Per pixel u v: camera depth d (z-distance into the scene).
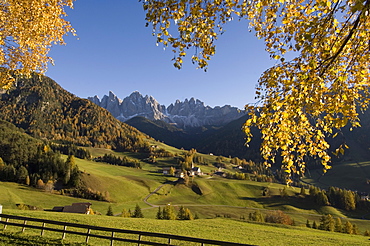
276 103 5.44
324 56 5.69
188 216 87.44
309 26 4.92
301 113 5.89
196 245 24.55
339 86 5.57
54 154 144.88
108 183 137.00
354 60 5.55
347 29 5.30
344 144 5.63
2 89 14.74
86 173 138.25
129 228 31.30
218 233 34.31
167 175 188.75
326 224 82.25
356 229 77.94
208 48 6.80
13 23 12.77
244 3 6.39
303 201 145.50
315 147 6.23
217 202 141.75
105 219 36.59
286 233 38.44
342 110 5.54
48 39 14.62
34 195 104.19
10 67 14.44
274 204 141.00
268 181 195.00
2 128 163.88
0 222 19.83
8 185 109.31
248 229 39.66
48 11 13.31
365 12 4.20
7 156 134.12
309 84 5.30
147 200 132.00
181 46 6.68
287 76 5.64
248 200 146.50
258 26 6.76
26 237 18.31
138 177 172.00
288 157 6.36
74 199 109.88
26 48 14.19
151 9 6.36
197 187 160.50
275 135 5.88
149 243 15.18
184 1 6.16
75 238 20.53
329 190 150.62
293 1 6.22
